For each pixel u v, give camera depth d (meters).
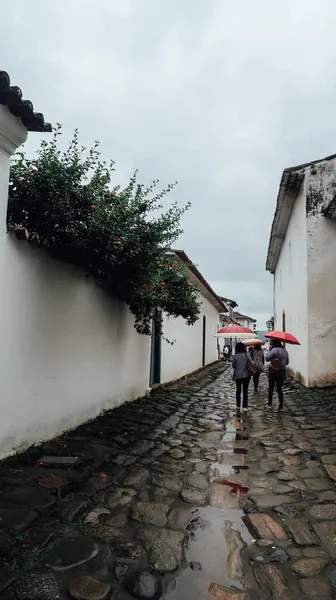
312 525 3.34
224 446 5.80
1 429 4.28
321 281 11.46
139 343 9.52
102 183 5.46
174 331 13.71
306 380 11.77
